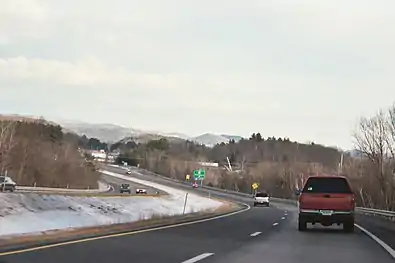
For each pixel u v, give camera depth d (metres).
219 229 25.83
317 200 25.06
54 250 15.17
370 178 71.25
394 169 64.69
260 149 191.38
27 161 106.81
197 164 180.00
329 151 154.12
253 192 129.88
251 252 15.95
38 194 45.19
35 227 32.16
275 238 21.16
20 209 37.38
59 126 139.12
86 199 50.72
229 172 157.75
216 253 15.45
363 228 29.14
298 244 18.80
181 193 110.31
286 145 181.25
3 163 96.69
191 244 17.86
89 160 142.62
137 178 165.00
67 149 124.12
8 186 66.38
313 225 31.45
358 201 76.25
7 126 102.69
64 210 42.50
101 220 41.69
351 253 16.28
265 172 137.75
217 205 80.75
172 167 185.62
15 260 12.88
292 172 124.50
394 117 67.31
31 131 118.50
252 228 27.28
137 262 13.13
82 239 18.67
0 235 21.14
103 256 14.09
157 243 17.84
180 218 36.38
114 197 60.12
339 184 25.70
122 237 19.77
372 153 67.81
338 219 24.88
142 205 61.22
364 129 102.25
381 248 17.98
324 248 17.59
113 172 181.62
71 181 119.50
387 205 64.44
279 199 107.38
